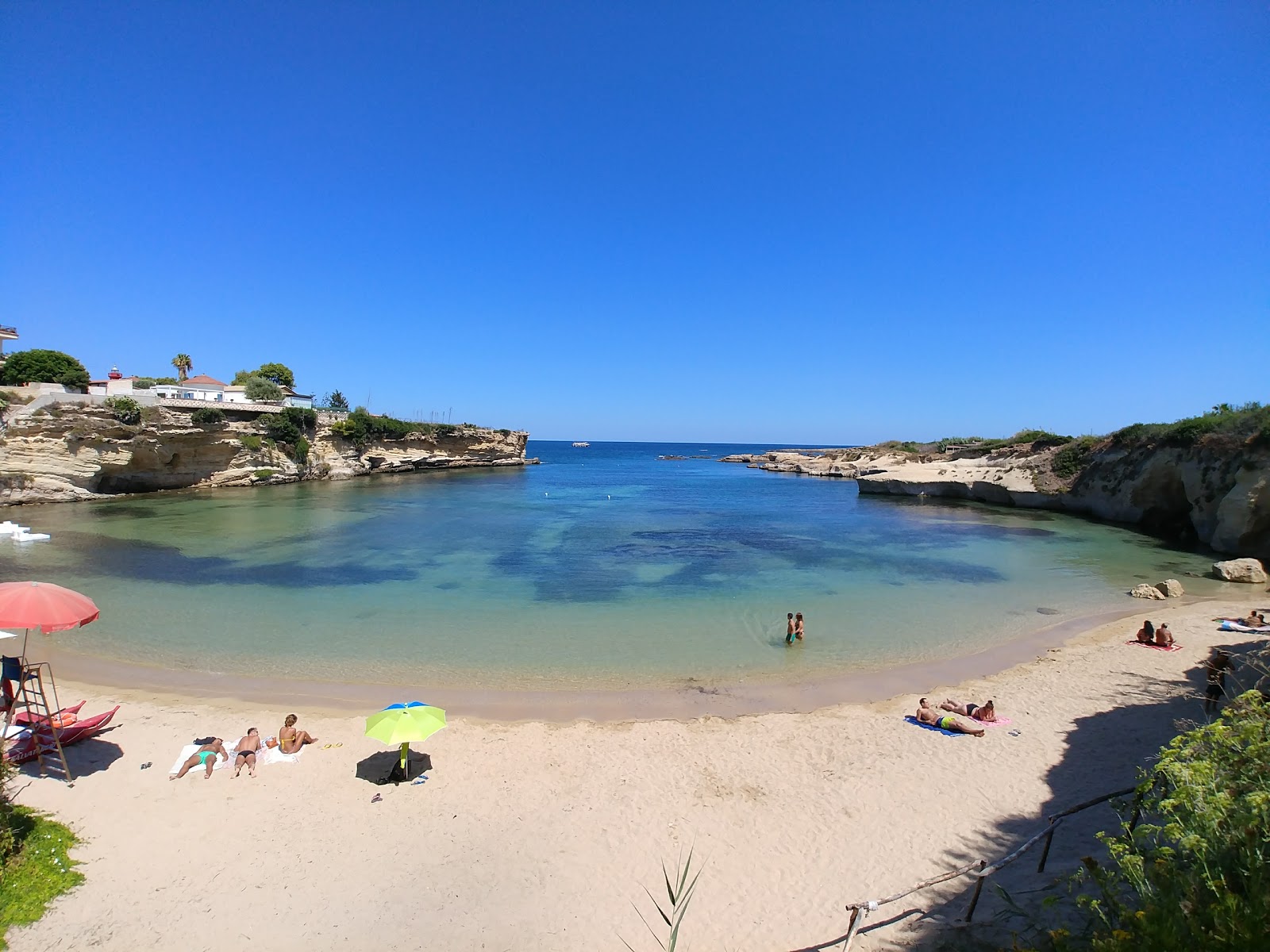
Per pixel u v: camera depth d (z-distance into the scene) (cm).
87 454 5175
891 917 770
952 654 1847
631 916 810
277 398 8462
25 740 1162
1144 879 528
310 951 744
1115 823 939
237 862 898
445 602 2380
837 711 1455
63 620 1005
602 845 959
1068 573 2964
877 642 1952
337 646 1881
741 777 1162
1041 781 1116
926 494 6638
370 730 1115
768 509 5772
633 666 1747
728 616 2231
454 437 10462
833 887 855
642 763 1212
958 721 1337
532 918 805
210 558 3123
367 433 8619
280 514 4744
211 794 1071
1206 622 2078
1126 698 1473
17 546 3291
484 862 917
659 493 7369
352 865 903
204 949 737
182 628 2027
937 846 936
